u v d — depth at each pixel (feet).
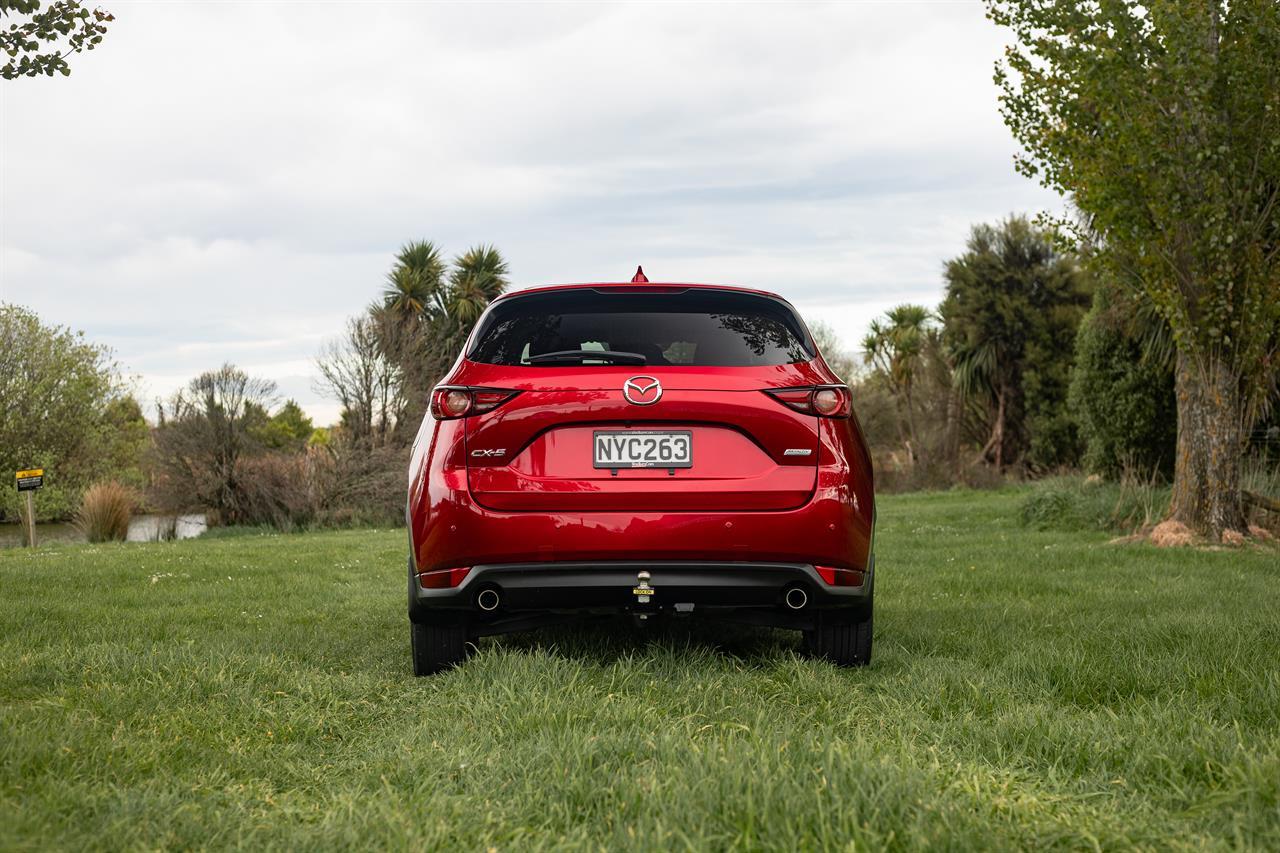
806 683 11.58
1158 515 37.06
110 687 11.30
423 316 114.11
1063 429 95.91
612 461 11.66
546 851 6.62
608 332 12.32
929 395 116.16
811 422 11.90
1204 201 31.22
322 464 73.56
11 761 8.04
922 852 6.24
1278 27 29.76
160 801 7.39
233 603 20.79
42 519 100.78
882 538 36.47
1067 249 34.68
